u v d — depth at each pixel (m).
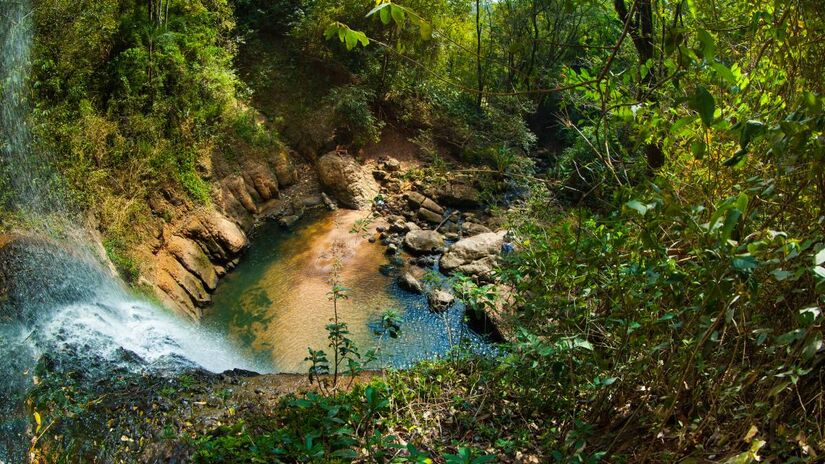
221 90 10.91
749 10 2.60
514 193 10.16
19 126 7.32
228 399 4.91
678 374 2.53
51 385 4.90
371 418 3.63
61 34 8.19
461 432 3.78
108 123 8.40
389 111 13.87
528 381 3.81
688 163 2.90
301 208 11.38
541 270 3.65
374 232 10.95
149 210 8.53
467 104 14.55
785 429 2.16
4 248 6.15
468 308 7.93
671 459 2.54
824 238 1.92
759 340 1.95
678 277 2.23
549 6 12.85
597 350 3.37
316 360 4.21
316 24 12.61
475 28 15.83
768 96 2.43
